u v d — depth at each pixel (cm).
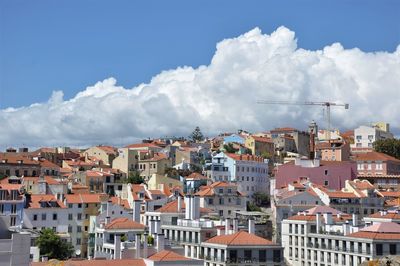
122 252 13338
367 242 15125
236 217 19575
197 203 18038
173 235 16888
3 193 19438
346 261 15825
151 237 14650
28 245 7781
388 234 15188
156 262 11069
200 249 15375
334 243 16375
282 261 14488
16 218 19388
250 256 14250
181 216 18488
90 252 17838
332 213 18550
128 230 16312
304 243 17600
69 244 19288
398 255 13650
